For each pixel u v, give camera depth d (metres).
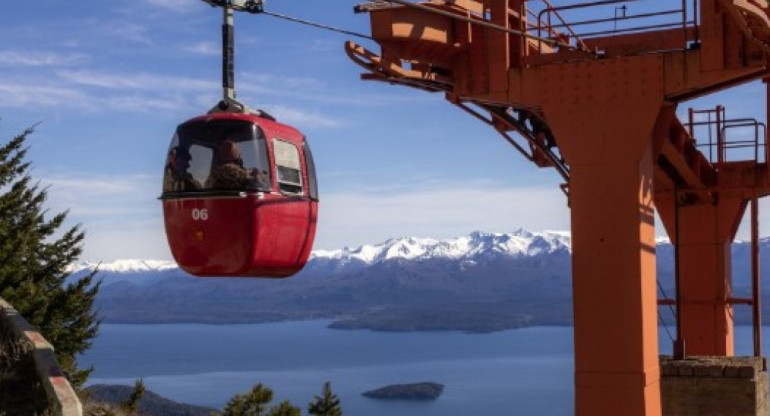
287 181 14.77
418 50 19.91
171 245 14.42
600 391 18.89
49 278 33.28
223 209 13.90
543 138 23.98
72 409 15.38
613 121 19.34
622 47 19.80
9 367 16.83
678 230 30.09
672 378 25.94
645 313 18.94
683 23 19.38
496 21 20.27
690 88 18.98
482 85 20.53
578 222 19.38
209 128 14.05
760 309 27.98
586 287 19.17
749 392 25.19
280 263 14.81
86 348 32.16
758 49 18.52
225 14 13.52
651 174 19.80
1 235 30.31
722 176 29.83
